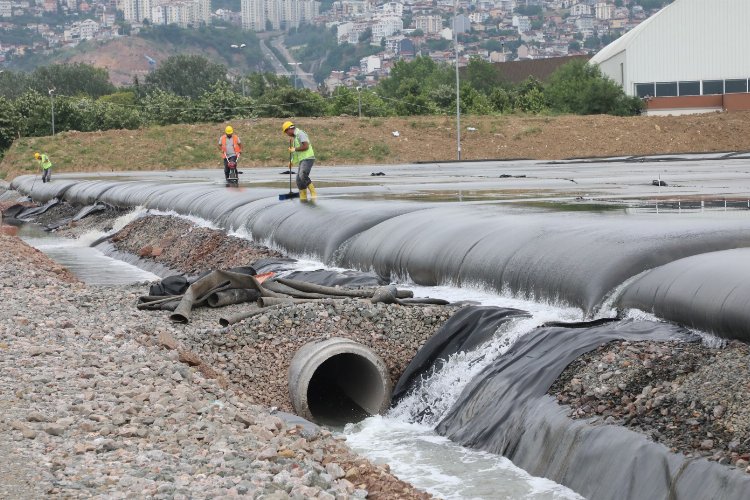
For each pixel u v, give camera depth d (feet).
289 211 93.81
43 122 318.24
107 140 270.67
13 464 31.53
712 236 56.08
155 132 275.39
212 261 94.43
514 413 42.78
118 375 44.42
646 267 51.96
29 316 58.44
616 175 138.21
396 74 499.51
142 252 108.27
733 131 265.34
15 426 35.42
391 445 44.93
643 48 310.45
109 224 136.98
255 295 63.62
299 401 48.37
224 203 111.45
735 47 306.96
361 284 67.67
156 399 40.60
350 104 328.70
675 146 259.19
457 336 51.80
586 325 48.03
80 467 31.68
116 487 29.94
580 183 120.57
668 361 41.01
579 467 37.65
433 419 47.85
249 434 37.65
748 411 35.40
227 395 44.70
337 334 53.62
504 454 41.81
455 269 64.03
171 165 255.50
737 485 31.94
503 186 118.83
